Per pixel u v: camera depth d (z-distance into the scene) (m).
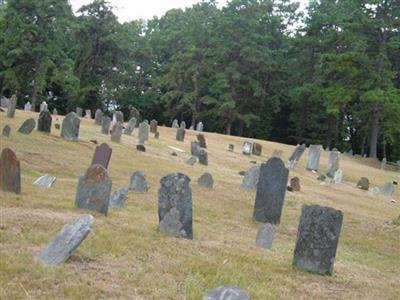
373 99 47.19
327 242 9.62
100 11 65.00
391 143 57.53
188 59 62.69
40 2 52.88
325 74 56.44
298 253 9.78
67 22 54.97
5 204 10.38
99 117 34.62
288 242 12.80
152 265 7.91
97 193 11.16
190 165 24.59
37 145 20.91
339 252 12.84
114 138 26.78
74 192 13.50
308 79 65.25
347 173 37.66
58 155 19.86
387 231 16.95
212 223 13.27
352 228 16.67
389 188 29.28
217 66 64.00
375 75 49.25
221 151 33.75
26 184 13.70
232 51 63.78
